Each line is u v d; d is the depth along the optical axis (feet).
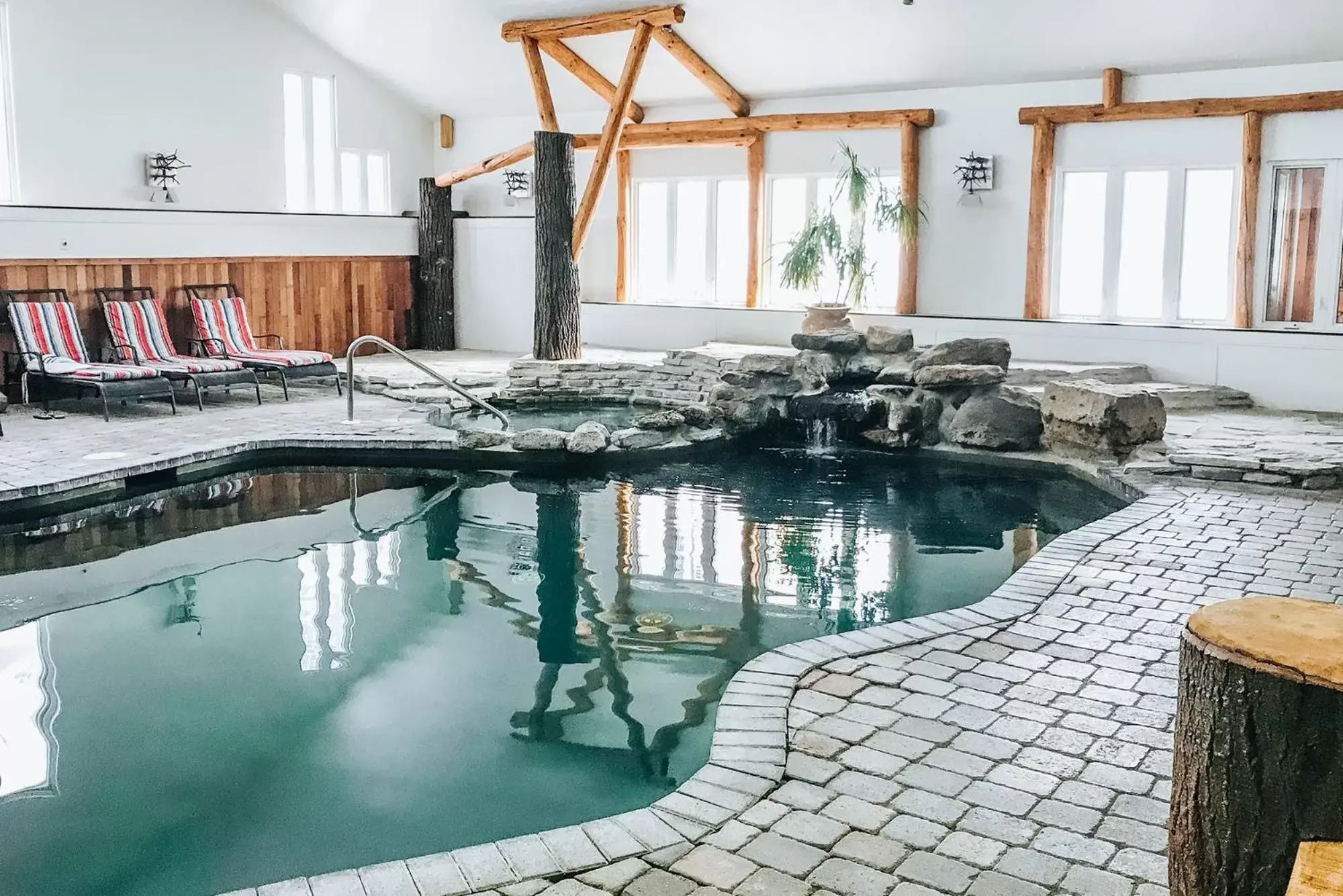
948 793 11.40
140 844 11.64
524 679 16.10
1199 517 22.80
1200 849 7.59
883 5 36.86
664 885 9.77
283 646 17.48
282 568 21.54
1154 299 38.63
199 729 14.44
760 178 45.06
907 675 14.47
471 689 15.76
